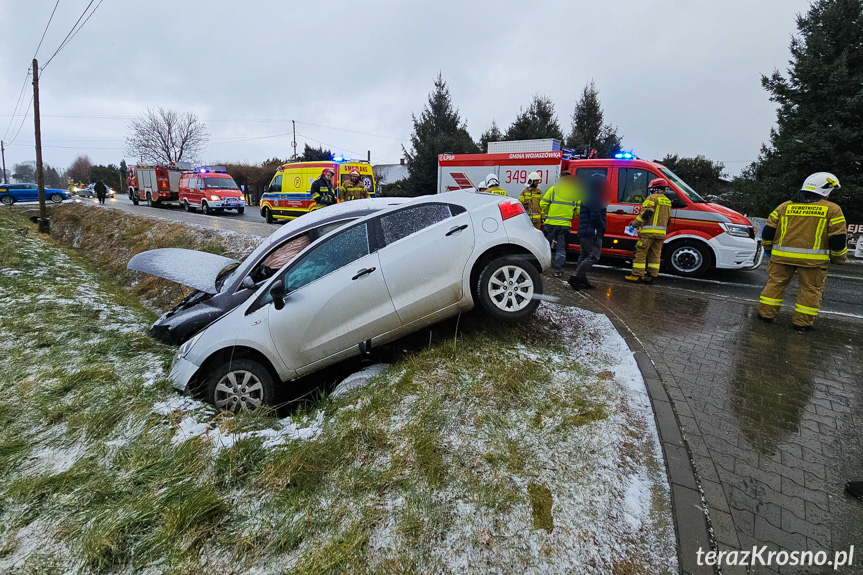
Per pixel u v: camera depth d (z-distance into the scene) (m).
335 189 13.98
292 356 3.99
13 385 4.18
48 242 15.17
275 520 2.40
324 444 2.89
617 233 8.45
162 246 11.79
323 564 2.10
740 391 3.57
